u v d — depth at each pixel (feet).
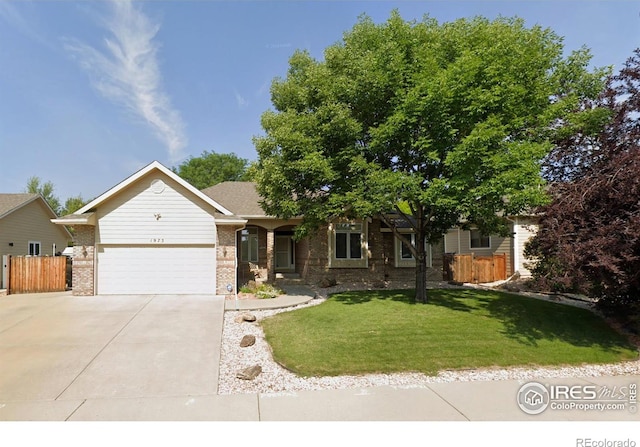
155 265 44.73
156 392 17.52
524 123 31.27
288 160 36.81
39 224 73.26
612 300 29.96
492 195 28.14
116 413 15.25
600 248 22.54
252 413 15.24
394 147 36.01
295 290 50.16
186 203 45.29
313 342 25.18
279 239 68.64
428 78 30.78
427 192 30.17
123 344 24.90
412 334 26.55
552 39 34.81
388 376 19.81
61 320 31.24
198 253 45.24
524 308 35.50
